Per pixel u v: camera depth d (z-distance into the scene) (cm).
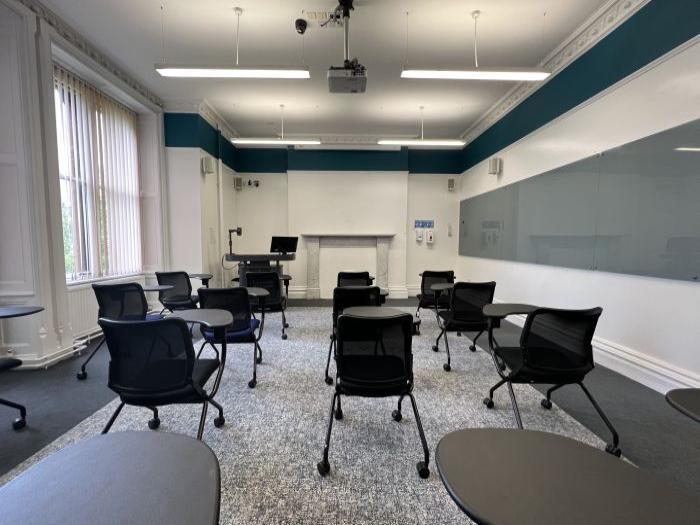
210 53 424
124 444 96
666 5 274
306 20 358
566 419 247
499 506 76
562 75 406
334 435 226
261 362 354
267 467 195
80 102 416
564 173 399
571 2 327
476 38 388
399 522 159
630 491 82
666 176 274
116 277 478
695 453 209
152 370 187
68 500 76
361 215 763
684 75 261
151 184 554
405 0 326
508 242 538
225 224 696
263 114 630
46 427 232
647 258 290
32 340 334
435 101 562
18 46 316
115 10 344
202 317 243
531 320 209
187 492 78
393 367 198
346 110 607
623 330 320
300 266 764
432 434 228
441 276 454
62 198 389
